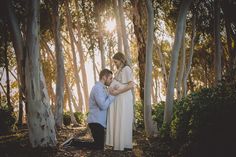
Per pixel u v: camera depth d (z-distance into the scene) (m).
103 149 8.23
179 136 8.23
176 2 17.55
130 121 8.19
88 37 22.39
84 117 25.42
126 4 20.14
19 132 14.51
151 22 11.99
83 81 25.41
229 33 18.78
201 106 6.80
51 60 27.67
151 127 12.15
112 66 27.03
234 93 6.85
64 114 23.69
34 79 8.50
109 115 8.24
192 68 36.53
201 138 6.49
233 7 16.86
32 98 8.52
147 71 12.16
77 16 22.98
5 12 8.94
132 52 31.62
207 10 18.98
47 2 18.23
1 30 15.17
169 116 10.99
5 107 16.11
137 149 8.73
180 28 11.23
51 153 7.89
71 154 7.75
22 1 10.91
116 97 8.20
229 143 6.12
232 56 18.72
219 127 6.27
